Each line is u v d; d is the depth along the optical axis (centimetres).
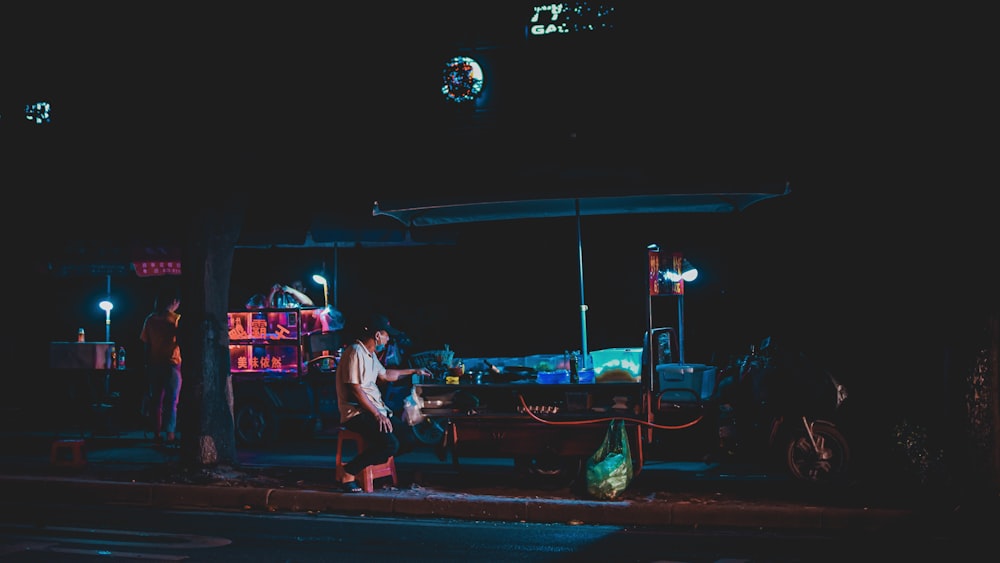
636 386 1030
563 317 1700
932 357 1055
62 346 1503
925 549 789
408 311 1752
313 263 1772
